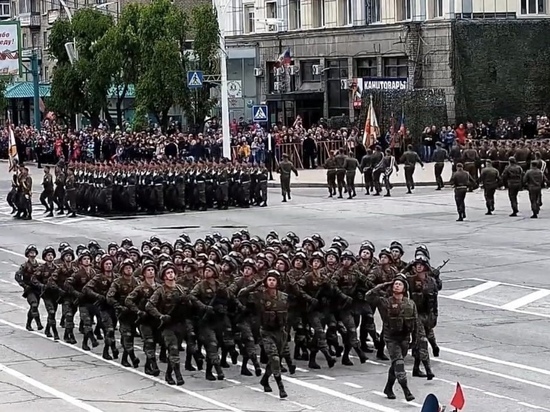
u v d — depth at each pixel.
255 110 55.91
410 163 50.50
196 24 66.69
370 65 72.06
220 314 20.17
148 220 44.28
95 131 67.00
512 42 68.69
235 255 22.22
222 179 47.06
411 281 20.11
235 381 19.89
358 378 19.75
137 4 72.69
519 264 30.80
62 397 18.95
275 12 78.56
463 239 35.56
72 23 75.56
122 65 71.81
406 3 70.06
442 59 67.81
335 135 62.84
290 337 22.41
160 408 18.00
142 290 20.52
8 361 22.06
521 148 49.53
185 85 67.19
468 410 17.09
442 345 21.80
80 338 24.39
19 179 46.72
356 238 36.38
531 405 17.36
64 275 24.20
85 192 47.28
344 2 73.88
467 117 67.88
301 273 20.78
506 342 21.98
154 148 60.62
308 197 50.50
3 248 38.16
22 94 94.44
